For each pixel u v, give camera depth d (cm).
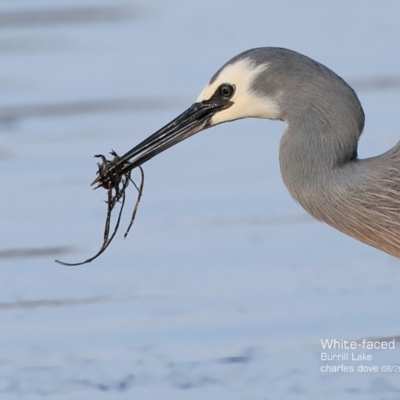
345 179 987
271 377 1084
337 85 990
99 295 1242
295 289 1247
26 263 1317
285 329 1166
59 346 1142
